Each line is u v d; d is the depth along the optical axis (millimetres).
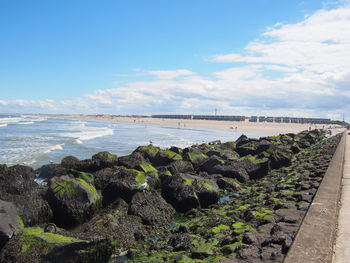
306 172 13867
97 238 5984
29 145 29953
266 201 9469
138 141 38281
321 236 4629
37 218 8344
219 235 7117
